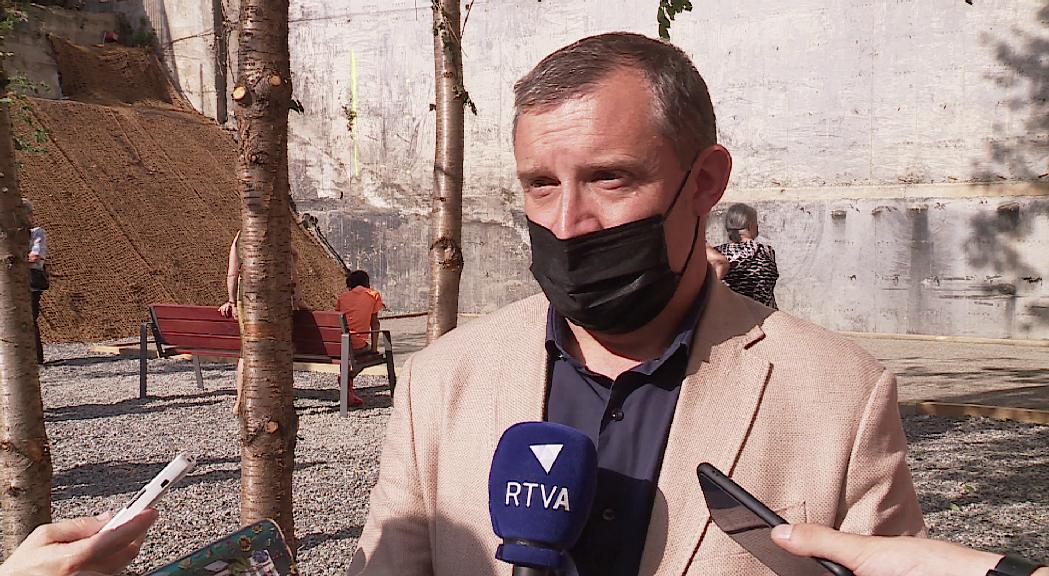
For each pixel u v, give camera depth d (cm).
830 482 143
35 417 301
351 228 1934
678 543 143
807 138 1568
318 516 544
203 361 1166
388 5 1881
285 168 305
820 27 1549
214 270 1597
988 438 750
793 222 1581
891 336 1507
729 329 157
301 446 718
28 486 299
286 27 301
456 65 518
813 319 1573
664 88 144
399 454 167
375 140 1908
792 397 149
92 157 1595
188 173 1725
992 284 1455
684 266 153
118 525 129
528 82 149
